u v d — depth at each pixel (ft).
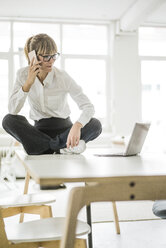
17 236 3.76
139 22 20.44
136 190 2.52
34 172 2.77
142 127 5.22
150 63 24.12
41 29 23.40
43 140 6.26
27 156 5.22
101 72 24.13
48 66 6.23
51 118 7.22
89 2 19.76
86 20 23.22
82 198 2.44
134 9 19.33
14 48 22.98
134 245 7.39
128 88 23.08
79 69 23.88
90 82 23.98
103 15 22.18
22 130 6.23
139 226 9.08
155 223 9.39
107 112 24.13
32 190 15.81
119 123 22.91
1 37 22.85
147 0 17.42
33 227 4.11
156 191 2.53
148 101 23.91
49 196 5.54
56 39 23.63
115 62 23.00
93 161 4.09
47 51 6.07
